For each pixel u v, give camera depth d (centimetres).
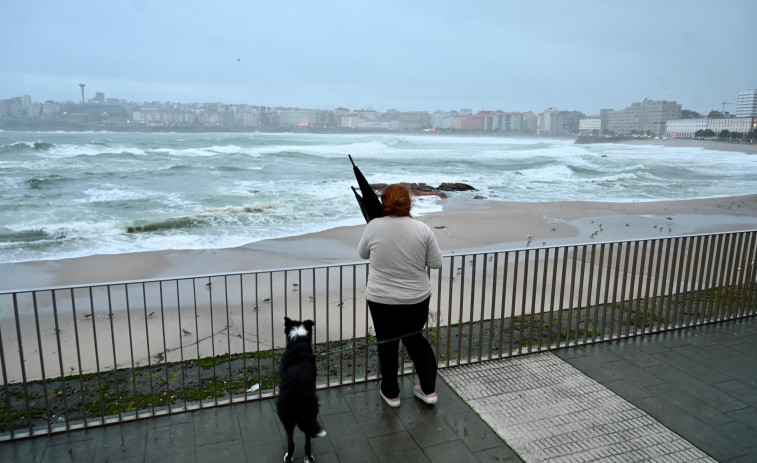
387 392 412
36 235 1609
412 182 3259
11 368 643
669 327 589
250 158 4856
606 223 1886
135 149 5275
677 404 426
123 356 678
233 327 796
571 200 2559
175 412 405
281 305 908
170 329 794
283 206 2189
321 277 1117
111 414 423
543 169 4119
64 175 3170
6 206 2128
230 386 421
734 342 555
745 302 666
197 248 1457
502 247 1481
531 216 2009
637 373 480
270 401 423
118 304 948
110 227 1691
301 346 368
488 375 473
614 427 392
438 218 1927
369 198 399
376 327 400
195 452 356
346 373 488
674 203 2447
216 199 2441
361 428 386
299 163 4497
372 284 391
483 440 373
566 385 455
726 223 1942
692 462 352
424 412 409
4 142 7175
